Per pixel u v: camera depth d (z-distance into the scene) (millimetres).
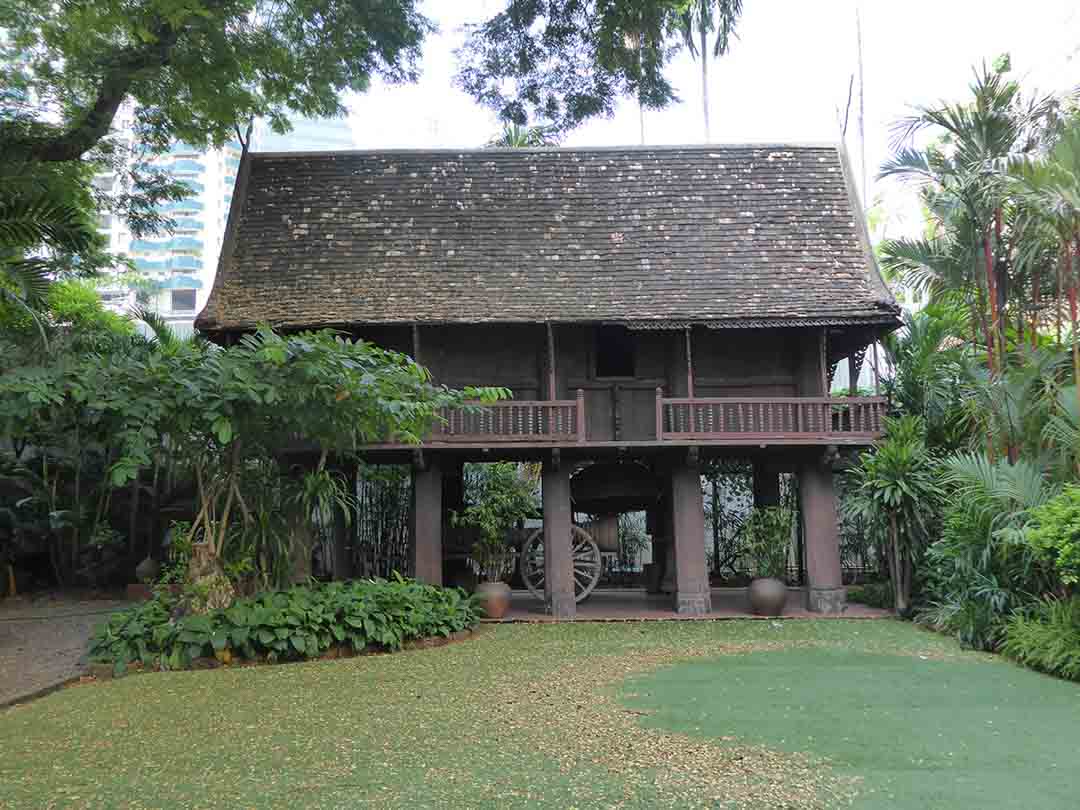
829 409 13508
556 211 15453
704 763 5906
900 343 15133
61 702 8148
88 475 18016
